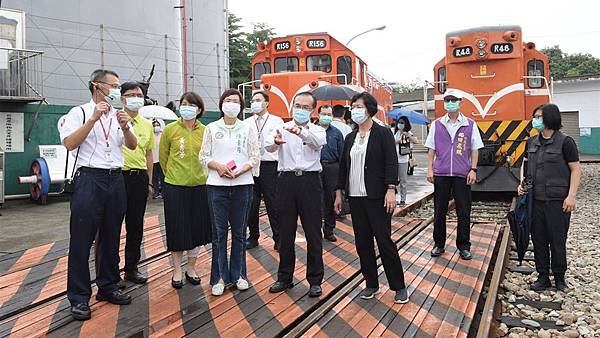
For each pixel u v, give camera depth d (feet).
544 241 21.30
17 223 33.24
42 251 25.09
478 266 22.50
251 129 19.13
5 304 17.25
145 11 58.03
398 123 38.65
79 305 16.07
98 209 16.60
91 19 53.62
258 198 25.27
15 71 42.45
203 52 66.33
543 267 21.35
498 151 41.32
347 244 26.22
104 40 54.65
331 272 21.33
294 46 48.85
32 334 14.90
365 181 17.75
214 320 16.01
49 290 18.84
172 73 61.00
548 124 20.77
